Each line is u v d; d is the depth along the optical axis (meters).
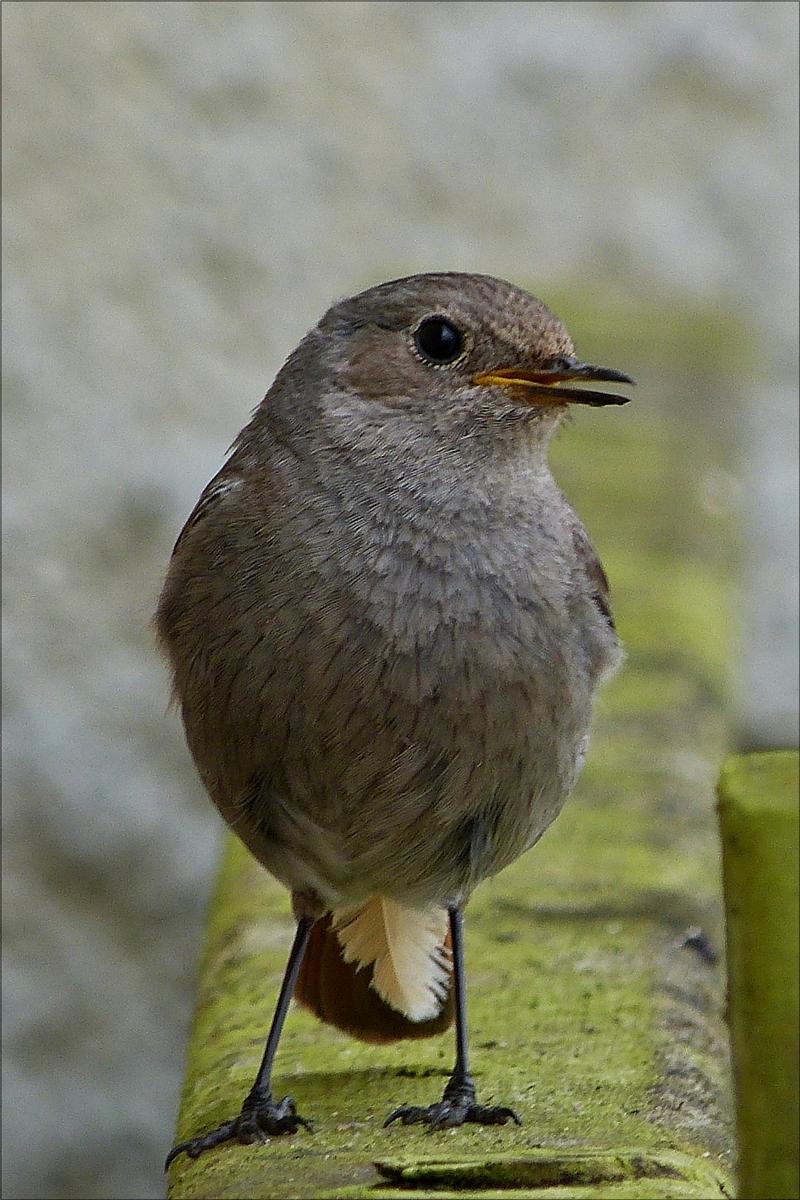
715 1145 5.03
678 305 14.44
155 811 12.45
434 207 14.79
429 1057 5.95
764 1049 4.58
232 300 14.07
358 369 6.26
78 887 12.37
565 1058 5.62
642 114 15.09
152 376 13.61
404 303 6.29
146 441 13.38
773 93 15.03
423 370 6.23
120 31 14.39
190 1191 4.83
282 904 7.07
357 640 5.80
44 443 13.19
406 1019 6.20
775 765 4.77
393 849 6.02
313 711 5.80
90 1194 11.96
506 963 6.32
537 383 6.27
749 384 12.81
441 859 6.07
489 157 14.96
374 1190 4.51
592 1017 5.90
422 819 5.94
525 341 6.29
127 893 12.37
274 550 5.89
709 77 15.05
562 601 6.06
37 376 13.32
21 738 12.47
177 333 13.80
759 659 12.62
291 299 14.21
